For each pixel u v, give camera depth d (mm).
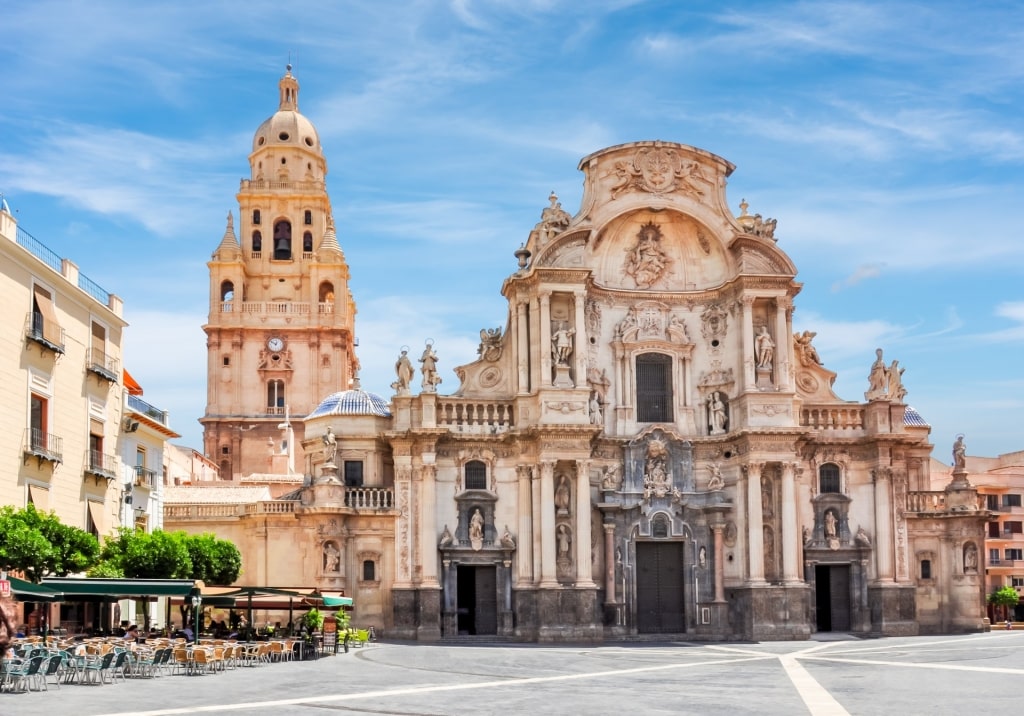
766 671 47969
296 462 124062
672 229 78375
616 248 78125
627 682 42969
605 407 76250
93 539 49500
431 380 74375
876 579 75438
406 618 72125
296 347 128875
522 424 73750
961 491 78812
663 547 75375
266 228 133375
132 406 70500
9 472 51188
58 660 37562
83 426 59969
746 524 73625
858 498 76812
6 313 51219
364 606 73062
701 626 73812
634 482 74875
